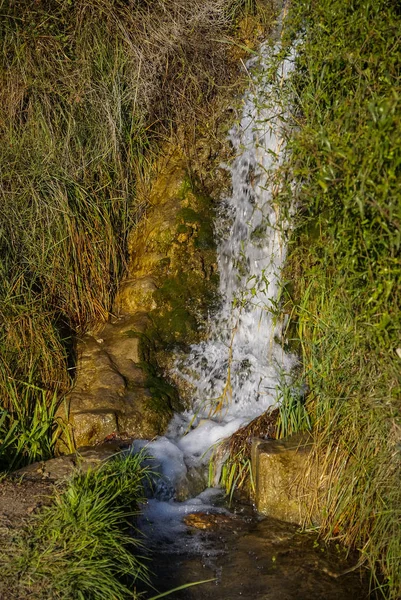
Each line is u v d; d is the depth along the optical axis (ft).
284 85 20.22
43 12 24.07
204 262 23.21
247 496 18.35
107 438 19.43
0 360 19.53
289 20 19.31
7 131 23.04
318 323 17.34
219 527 17.19
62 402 19.89
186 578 15.31
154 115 24.94
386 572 14.55
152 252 23.24
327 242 16.51
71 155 23.09
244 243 23.11
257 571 15.55
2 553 13.58
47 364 20.30
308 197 16.48
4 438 18.78
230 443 19.07
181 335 22.26
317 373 17.26
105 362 21.04
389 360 14.28
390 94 14.14
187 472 18.89
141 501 16.49
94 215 22.90
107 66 24.39
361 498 15.55
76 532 14.12
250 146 23.59
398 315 13.79
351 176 14.17
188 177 24.03
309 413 18.11
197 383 21.79
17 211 21.83
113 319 22.61
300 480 16.96
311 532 16.62
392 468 14.39
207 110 25.09
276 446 17.61
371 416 14.98
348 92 15.81
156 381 21.18
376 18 15.31
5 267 21.08
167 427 20.30
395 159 13.23
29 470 17.02
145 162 24.63
